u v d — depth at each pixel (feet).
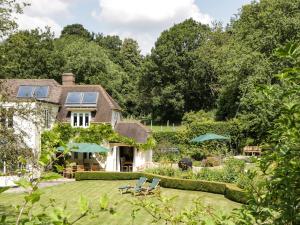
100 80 216.13
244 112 148.66
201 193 88.48
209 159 125.18
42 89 134.21
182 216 16.07
